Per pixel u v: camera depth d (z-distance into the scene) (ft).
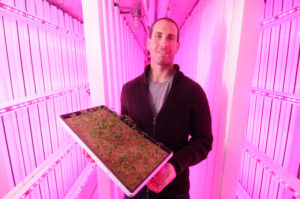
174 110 3.15
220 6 3.81
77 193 5.09
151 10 6.72
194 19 6.51
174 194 3.40
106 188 4.47
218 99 3.97
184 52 9.00
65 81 4.88
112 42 5.13
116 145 2.27
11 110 2.85
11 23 3.00
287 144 3.90
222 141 3.71
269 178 4.51
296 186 3.46
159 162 2.05
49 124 4.21
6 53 2.95
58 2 4.13
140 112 3.45
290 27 3.70
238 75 3.17
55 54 4.35
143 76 3.45
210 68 4.59
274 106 4.28
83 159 6.09
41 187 3.84
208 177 4.47
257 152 4.92
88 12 3.54
